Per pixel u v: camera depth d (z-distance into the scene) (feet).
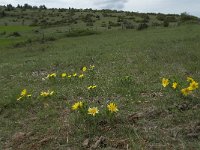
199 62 46.39
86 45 99.55
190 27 129.70
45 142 23.48
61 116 28.30
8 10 348.59
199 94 28.04
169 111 25.17
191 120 23.39
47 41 134.51
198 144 20.02
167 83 28.30
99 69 49.01
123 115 25.50
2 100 35.29
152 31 132.05
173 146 20.34
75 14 292.81
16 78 51.01
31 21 282.97
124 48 75.92
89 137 22.98
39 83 44.16
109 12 292.81
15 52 106.83
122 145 21.33
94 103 30.19
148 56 57.06
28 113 30.73
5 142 24.88
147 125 23.50
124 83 35.27
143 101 28.60
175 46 69.31
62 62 63.05
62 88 37.55
